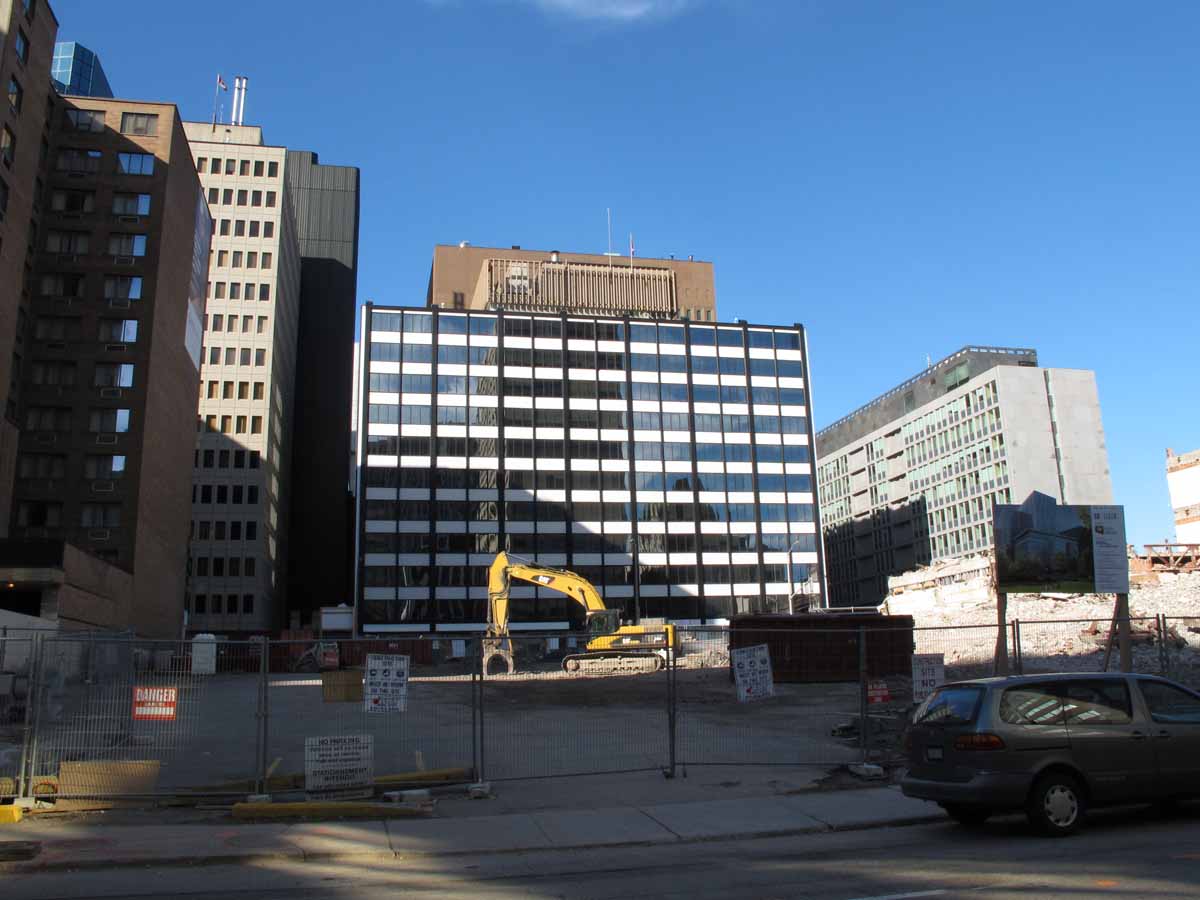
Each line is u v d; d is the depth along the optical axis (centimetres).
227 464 9500
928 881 820
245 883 888
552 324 10225
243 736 1870
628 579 9762
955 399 11862
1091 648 3450
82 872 942
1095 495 10856
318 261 12431
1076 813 1010
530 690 3328
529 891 836
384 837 1072
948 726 1052
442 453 9588
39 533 6044
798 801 1262
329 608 8994
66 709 1309
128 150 6769
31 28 5475
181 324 7306
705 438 10331
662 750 1694
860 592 13988
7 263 5159
